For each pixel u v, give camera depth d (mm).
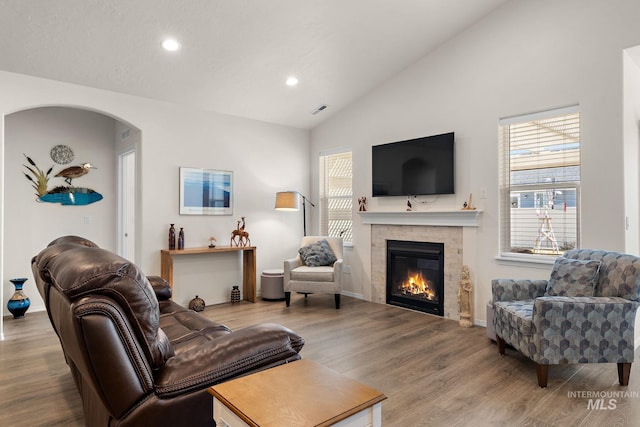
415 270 4766
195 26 3400
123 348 1348
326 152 5844
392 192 4855
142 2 3045
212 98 4719
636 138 3582
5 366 3000
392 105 4930
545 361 2621
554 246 3701
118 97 4328
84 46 3447
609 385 2678
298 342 1714
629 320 2658
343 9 3514
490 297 4008
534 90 3721
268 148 5625
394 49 4324
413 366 2992
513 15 3859
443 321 4242
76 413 2314
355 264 5430
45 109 4961
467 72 4203
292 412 1157
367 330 3904
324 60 4281
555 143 3684
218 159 5117
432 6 3721
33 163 4859
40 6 2939
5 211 4660
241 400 1229
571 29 3498
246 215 5387
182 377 1448
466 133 4215
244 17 3395
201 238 4961
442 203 4441
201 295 4953
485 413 2299
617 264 2816
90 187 5301
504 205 4012
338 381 1369
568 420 2223
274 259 5680
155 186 4578
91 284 1322
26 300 4461
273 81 4531
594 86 3361
